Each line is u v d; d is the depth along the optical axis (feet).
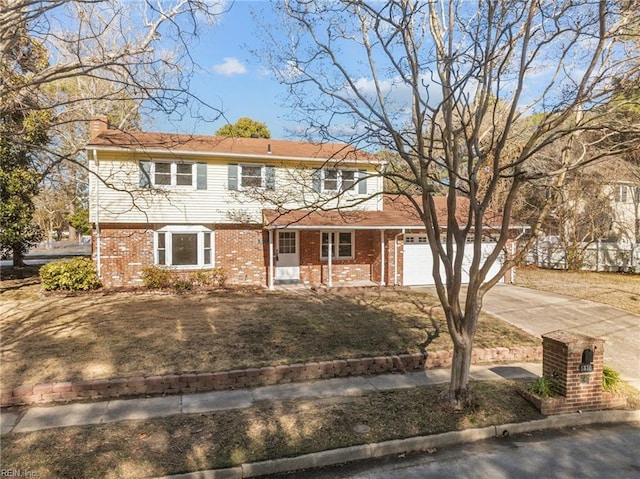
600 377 19.58
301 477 14.56
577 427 18.60
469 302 19.24
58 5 18.70
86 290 47.73
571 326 33.99
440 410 19.06
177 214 52.08
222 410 19.13
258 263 55.72
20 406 19.49
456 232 19.06
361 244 59.72
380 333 30.35
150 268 49.70
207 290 49.62
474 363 26.23
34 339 28.02
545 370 20.52
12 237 56.03
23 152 52.29
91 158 49.24
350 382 22.97
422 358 25.46
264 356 25.07
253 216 54.65
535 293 48.21
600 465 15.25
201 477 13.99
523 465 15.25
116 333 29.37
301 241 57.57
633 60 23.18
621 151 19.03
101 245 50.31
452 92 17.71
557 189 22.95
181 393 21.30
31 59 34.55
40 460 14.64
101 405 19.66
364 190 58.39
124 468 14.19
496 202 58.39
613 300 43.24
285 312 36.96
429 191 19.17
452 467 15.16
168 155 50.98
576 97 19.38
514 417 18.56
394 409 19.20
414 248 57.36
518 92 17.52
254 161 53.98
